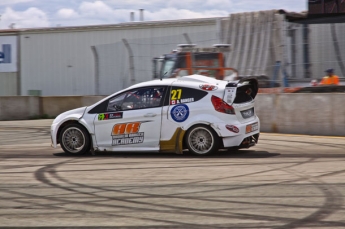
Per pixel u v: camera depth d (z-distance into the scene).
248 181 11.94
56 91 41.75
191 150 15.65
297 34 22.30
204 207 9.70
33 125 28.23
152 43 29.61
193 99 15.62
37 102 33.09
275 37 23.62
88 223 8.84
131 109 16.12
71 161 15.43
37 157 16.42
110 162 15.06
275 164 14.12
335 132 20.55
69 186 11.84
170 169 13.68
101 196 10.79
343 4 28.48
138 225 8.66
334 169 13.23
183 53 27.59
